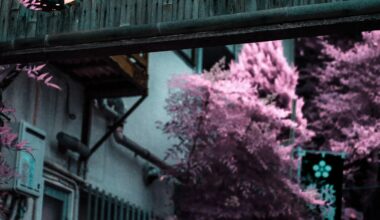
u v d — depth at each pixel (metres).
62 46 11.15
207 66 24.19
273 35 10.37
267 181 15.87
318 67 25.25
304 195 16.30
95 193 15.08
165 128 16.33
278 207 15.80
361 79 21.03
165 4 10.80
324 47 26.17
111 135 16.34
